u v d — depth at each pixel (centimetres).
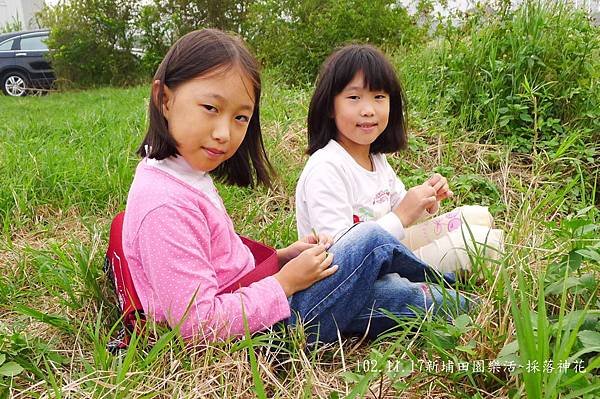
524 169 362
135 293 180
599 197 345
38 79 1246
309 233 231
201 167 177
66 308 216
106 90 1060
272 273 194
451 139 385
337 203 223
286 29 703
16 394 165
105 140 451
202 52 168
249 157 204
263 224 308
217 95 167
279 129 422
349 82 229
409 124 404
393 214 226
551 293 173
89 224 299
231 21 1057
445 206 317
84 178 356
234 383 165
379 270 188
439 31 460
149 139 177
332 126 242
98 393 156
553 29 398
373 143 252
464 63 415
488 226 240
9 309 227
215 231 182
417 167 372
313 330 188
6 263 261
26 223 319
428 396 160
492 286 183
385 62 233
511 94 391
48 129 540
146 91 903
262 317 175
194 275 168
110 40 1148
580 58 386
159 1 1091
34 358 184
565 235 201
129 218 177
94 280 215
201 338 170
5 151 418
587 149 357
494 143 385
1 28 1758
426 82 457
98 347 170
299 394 159
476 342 161
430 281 210
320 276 185
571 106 382
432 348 169
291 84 673
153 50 1119
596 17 464
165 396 159
